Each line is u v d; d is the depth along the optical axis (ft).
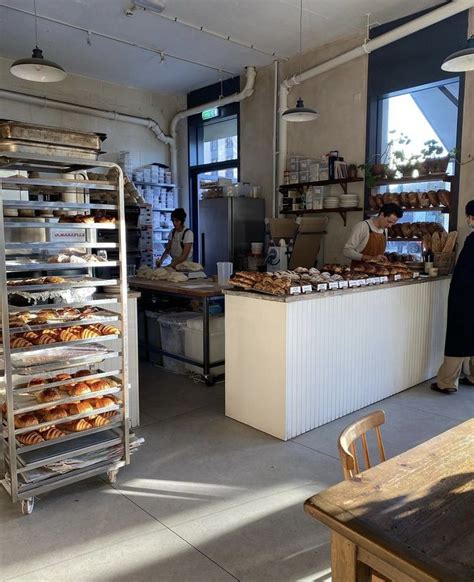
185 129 26.21
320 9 16.11
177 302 18.47
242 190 21.65
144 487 8.87
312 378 11.21
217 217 21.72
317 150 20.02
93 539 7.36
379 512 3.90
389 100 18.19
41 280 8.46
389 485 4.32
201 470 9.48
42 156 7.91
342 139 19.07
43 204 7.91
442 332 15.74
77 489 8.82
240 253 21.54
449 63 11.48
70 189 10.63
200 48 19.48
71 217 8.84
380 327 13.07
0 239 7.27
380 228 15.58
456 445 5.09
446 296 15.61
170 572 6.63
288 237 19.21
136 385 11.64
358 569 3.85
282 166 21.01
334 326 11.60
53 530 7.58
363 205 18.33
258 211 22.03
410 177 16.42
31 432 8.14
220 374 15.42
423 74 16.34
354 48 17.53
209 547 7.14
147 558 6.91
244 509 8.13
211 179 25.75
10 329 7.58
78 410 8.48
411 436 11.02
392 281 13.41
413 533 3.62
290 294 10.53
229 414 12.23
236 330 11.69
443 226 16.78
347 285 11.90
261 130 22.17
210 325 15.19
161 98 25.67
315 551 7.04
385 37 16.26
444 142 17.06
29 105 21.08
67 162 8.20
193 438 10.98
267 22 17.16
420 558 3.34
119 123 24.13
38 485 8.04
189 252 19.86
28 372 7.80
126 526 7.68
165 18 16.71
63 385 8.70
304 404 11.11
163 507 8.21
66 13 16.26
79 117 22.67
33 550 7.09
